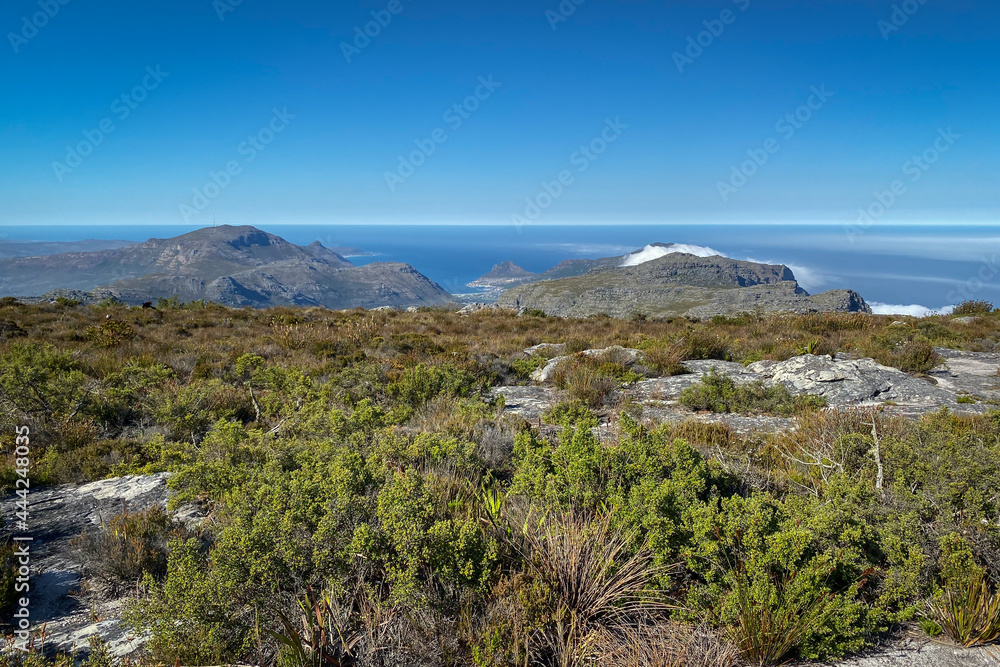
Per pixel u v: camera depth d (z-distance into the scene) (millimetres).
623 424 5438
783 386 9477
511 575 2914
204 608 2758
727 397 9125
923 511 3551
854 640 2697
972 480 3629
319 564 2910
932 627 2877
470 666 2551
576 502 3912
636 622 2875
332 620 2697
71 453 6480
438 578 2922
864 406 8109
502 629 2523
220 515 4129
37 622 3295
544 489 3916
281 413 8562
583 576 2947
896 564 3105
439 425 6586
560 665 2531
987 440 5297
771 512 3320
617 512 3514
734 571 2930
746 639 2641
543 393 10492
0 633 3145
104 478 6082
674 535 3176
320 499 3309
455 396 9227
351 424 6426
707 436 6781
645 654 2555
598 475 4145
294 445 5449
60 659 2824
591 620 2846
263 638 2770
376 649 2609
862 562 3178
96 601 3555
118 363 11953
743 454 5930
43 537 4480
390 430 5816
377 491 3674
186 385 10031
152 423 8141
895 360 11953
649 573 3104
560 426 7727
